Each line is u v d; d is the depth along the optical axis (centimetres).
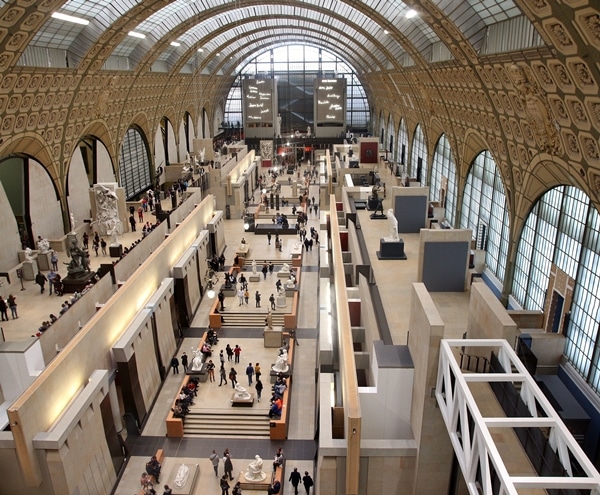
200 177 4747
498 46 1825
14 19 1844
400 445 1453
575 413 1598
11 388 1733
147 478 1723
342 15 3666
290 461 1933
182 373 2509
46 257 2689
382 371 1499
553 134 1647
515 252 2294
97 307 2184
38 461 1491
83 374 1770
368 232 2891
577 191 1756
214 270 3556
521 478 895
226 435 2077
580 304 1730
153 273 2541
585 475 1055
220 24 4422
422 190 2873
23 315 2205
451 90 2686
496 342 1314
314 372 2480
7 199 2642
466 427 1123
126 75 3488
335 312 2222
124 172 4491
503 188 2408
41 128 2712
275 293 3253
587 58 1212
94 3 2391
